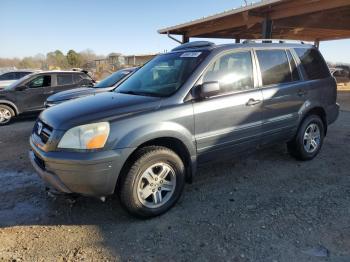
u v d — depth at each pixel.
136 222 3.55
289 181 4.55
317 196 4.07
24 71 16.64
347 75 25.30
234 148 4.25
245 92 4.28
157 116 3.50
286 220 3.51
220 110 3.95
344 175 4.75
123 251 3.04
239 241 3.15
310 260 2.86
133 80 4.59
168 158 3.59
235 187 4.38
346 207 3.77
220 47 4.21
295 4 10.44
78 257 2.96
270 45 4.79
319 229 3.33
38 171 3.51
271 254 2.95
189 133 3.72
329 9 10.88
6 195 4.30
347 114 10.09
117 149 3.23
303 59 5.22
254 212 3.70
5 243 3.20
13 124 9.98
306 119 5.19
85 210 3.85
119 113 3.40
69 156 3.15
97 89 7.81
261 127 4.47
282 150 5.90
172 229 3.39
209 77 3.97
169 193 3.71
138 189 3.44
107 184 3.25
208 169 5.02
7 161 5.77
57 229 3.45
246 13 11.40
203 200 4.01
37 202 4.09
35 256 2.99
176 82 3.94
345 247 3.03
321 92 5.34
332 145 6.32
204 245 3.10
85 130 3.19
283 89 4.71
